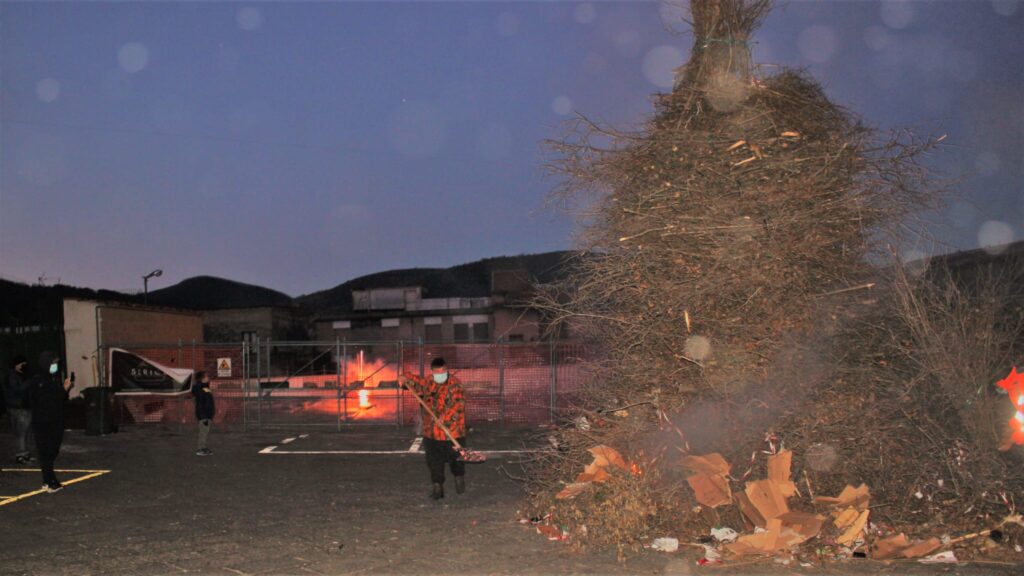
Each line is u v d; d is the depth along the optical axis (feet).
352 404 60.80
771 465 20.04
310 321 161.99
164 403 55.57
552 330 26.18
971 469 20.10
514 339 138.62
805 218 21.16
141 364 56.08
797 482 20.63
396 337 156.35
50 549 20.17
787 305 21.49
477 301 160.56
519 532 21.53
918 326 21.56
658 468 21.21
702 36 23.36
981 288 23.58
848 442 20.79
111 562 18.95
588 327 24.40
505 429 50.88
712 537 19.52
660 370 22.16
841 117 22.38
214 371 56.39
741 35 23.02
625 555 18.95
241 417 55.88
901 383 21.44
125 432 50.75
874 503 20.30
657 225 22.12
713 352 21.48
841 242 21.98
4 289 146.51
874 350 22.12
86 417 48.85
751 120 21.88
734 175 21.68
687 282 21.63
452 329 154.40
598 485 20.85
